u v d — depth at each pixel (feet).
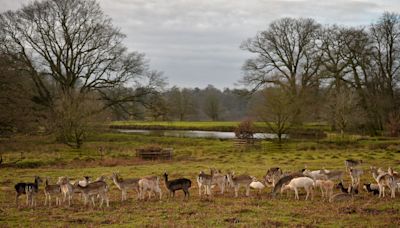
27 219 55.72
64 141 157.58
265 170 102.73
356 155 133.90
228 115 370.94
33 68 168.55
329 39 196.54
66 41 175.63
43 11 170.91
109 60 182.60
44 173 103.09
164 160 130.82
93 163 122.72
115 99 189.16
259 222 51.88
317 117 189.57
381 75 189.37
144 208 61.82
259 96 181.88
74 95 157.79
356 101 182.29
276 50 204.95
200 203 64.75
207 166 113.60
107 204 63.98
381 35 188.14
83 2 177.68
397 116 178.81
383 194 68.08
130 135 196.34
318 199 67.21
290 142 171.53
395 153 136.67
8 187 82.69
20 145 127.24
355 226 49.73
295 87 193.26
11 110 116.16
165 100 199.21
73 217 56.29
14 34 167.32
